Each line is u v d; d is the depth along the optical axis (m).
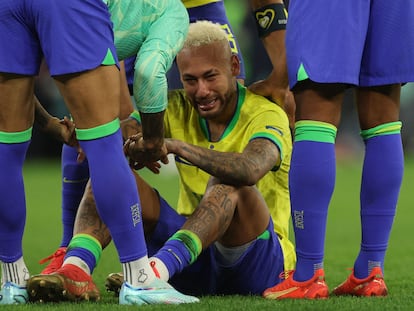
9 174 10.48
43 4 9.98
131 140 11.02
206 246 11.20
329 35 11.09
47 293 10.52
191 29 12.07
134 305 10.23
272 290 11.53
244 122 12.28
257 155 11.47
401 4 11.55
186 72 11.99
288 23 11.45
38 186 42.78
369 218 11.89
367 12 11.40
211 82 11.95
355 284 11.92
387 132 11.86
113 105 10.23
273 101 12.86
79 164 13.52
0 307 10.25
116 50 10.68
